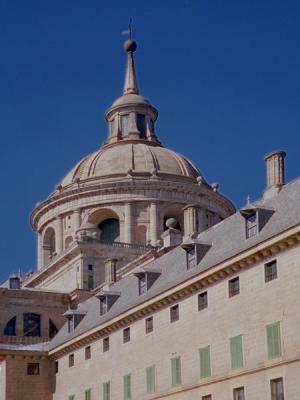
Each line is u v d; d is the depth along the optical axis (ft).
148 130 420.77
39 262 400.06
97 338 238.07
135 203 376.68
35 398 267.39
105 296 243.40
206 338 184.44
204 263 191.21
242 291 173.88
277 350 160.25
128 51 446.60
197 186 383.45
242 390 169.99
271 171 207.00
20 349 271.28
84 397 241.76
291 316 157.79
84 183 386.52
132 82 439.22
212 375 180.24
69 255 342.44
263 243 165.48
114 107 422.82
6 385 266.16
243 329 171.73
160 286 209.36
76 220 381.60
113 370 225.56
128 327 220.84
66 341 255.91
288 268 160.25
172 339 198.18
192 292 191.93
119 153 398.01
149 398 203.82
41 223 401.08
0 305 309.83
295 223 157.07
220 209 393.70
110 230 384.88
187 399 188.03
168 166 391.65
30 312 313.32
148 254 299.99
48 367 271.90
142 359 210.79
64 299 318.65
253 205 178.70
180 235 307.78
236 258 173.78
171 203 378.32
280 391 158.61
